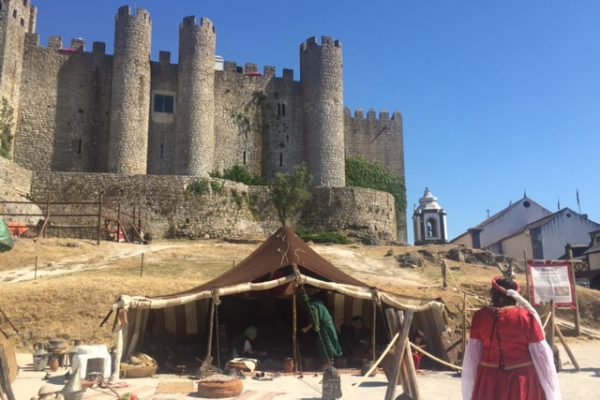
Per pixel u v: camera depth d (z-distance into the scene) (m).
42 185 37.06
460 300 17.80
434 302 11.84
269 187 42.88
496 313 4.45
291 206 41.69
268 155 50.78
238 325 14.57
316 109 49.38
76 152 45.22
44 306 15.28
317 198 43.78
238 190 41.44
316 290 12.26
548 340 11.54
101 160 45.75
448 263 30.34
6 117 42.09
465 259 32.34
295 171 43.56
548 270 13.27
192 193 39.31
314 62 50.22
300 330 13.60
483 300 18.03
